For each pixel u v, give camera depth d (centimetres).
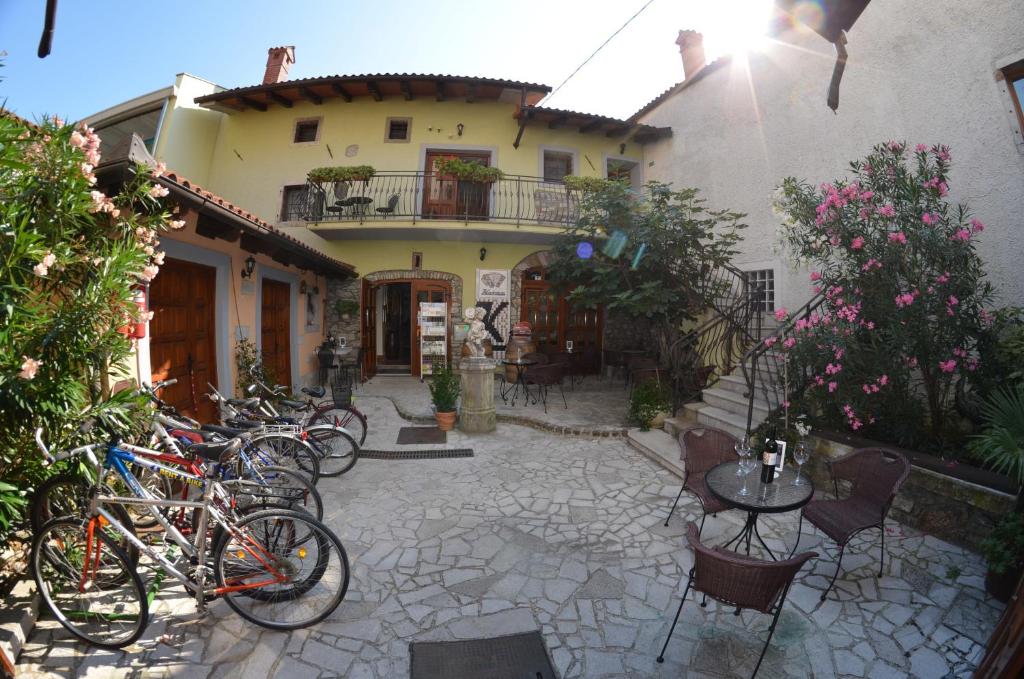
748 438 467
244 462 356
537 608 280
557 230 999
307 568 268
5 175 254
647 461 543
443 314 1059
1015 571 270
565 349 1142
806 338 433
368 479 484
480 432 652
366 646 249
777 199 463
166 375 516
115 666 232
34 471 268
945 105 491
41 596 256
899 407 411
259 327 707
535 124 1095
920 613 271
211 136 1093
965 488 336
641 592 296
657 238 688
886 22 548
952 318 380
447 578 311
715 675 229
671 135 1016
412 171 1057
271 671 231
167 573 280
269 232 568
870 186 423
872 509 309
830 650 245
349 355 1037
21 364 239
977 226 393
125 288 288
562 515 404
